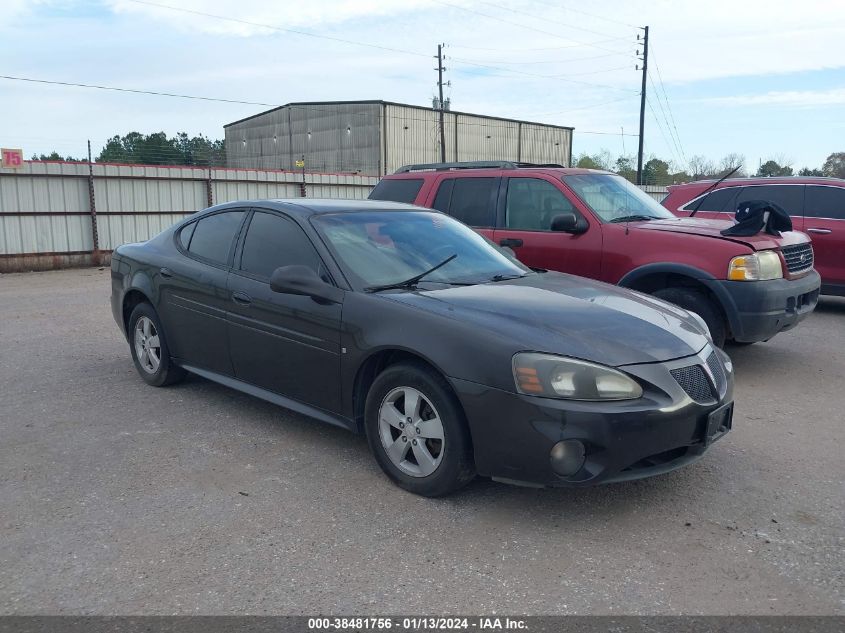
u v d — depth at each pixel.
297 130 50.53
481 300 4.01
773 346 7.66
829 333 8.38
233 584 3.05
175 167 20.94
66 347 7.57
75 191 19.09
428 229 5.04
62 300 11.62
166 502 3.82
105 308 10.54
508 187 7.26
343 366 4.15
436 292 4.19
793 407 5.54
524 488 3.99
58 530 3.52
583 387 3.39
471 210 7.44
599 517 3.67
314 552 3.32
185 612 2.86
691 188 10.52
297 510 3.73
